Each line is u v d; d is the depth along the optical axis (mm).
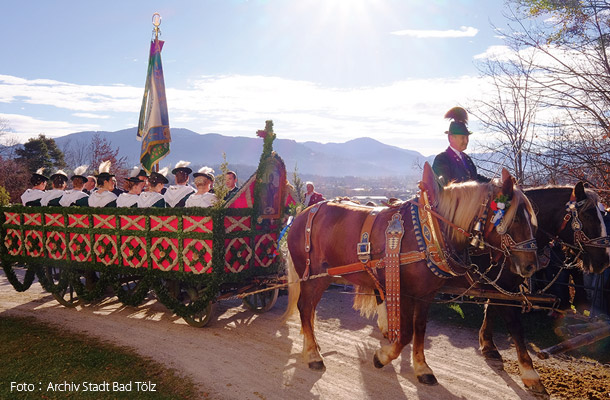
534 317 7320
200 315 7551
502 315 5219
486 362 5855
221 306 9016
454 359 6004
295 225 6371
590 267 5312
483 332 6047
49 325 7848
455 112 6129
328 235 5820
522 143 9852
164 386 5289
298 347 6586
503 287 5281
